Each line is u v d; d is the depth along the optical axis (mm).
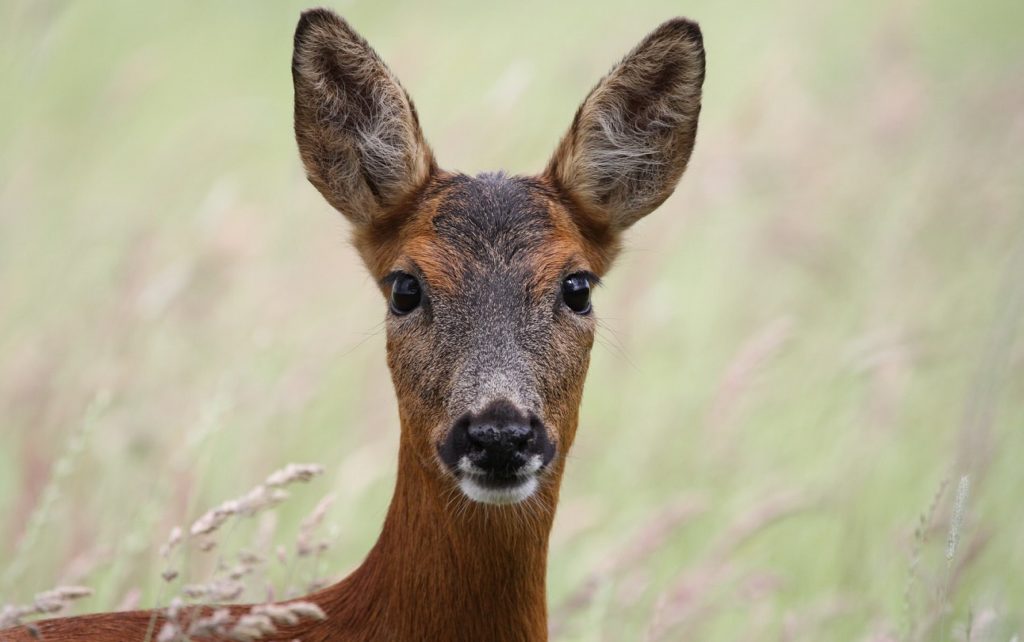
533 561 8852
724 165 17938
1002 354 12617
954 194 17328
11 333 15195
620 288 16078
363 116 9625
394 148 9539
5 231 16516
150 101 20859
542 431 8648
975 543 11445
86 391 13328
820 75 23016
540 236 9234
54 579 11531
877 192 18047
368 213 9648
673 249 16922
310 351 14359
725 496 13594
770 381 14805
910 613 10289
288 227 16109
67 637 8383
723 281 17609
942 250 16812
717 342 16234
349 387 14391
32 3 18109
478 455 8391
